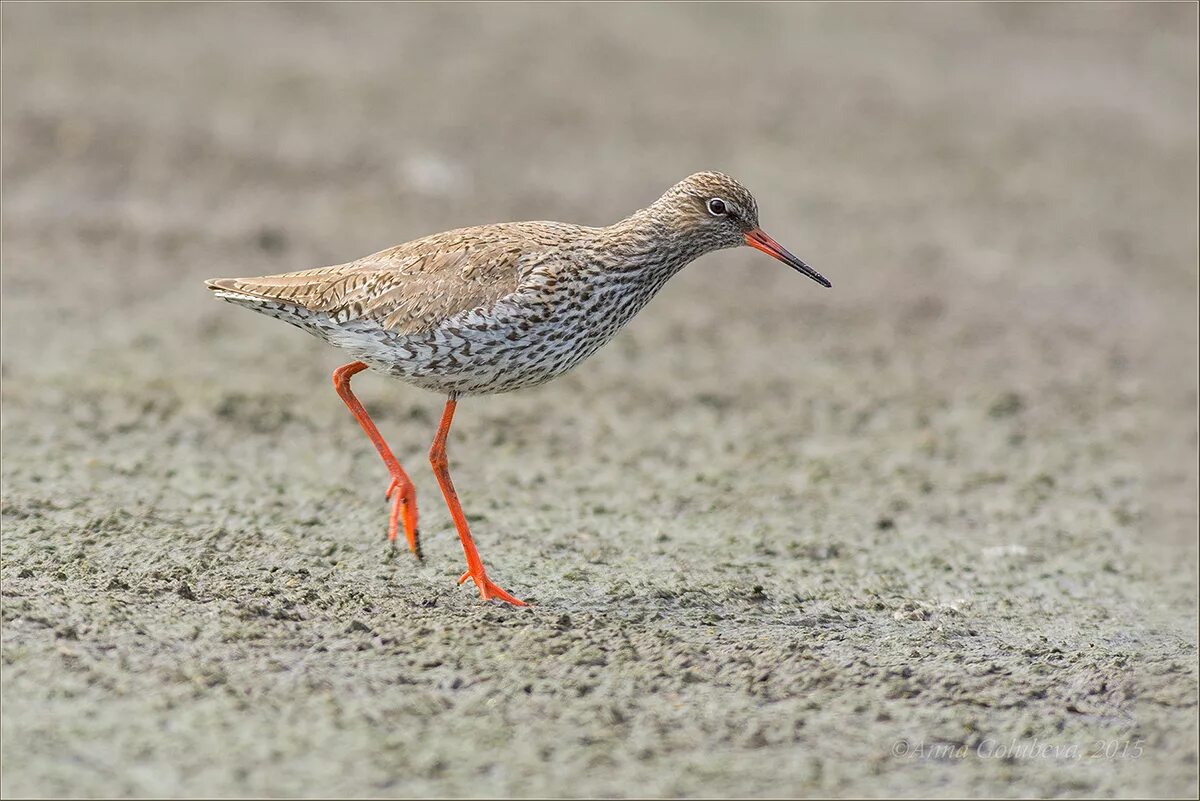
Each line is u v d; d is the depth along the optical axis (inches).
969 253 916.6
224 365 681.6
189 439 582.2
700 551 496.1
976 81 1254.9
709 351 752.3
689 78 1214.3
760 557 494.9
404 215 895.7
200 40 1201.4
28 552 435.2
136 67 1115.3
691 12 1402.6
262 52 1186.6
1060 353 772.6
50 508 482.0
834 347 767.1
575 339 437.1
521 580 450.9
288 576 431.8
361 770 316.5
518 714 345.7
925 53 1317.7
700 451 621.3
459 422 633.0
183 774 309.6
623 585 449.4
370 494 532.7
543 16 1362.0
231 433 593.6
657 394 689.6
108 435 577.0
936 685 378.3
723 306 821.2
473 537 490.9
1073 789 328.5
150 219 866.1
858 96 1197.7
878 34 1364.4
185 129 999.0
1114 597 482.6
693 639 403.2
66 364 661.9
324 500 519.5
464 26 1312.7
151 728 326.3
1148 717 364.2
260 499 515.5
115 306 747.4
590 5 1408.7
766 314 812.0
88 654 357.7
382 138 1025.5
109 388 632.4
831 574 482.6
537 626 399.5
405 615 404.5
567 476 577.6
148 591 406.9
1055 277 885.2
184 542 456.4
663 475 587.5
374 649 377.4
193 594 407.2
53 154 937.5
